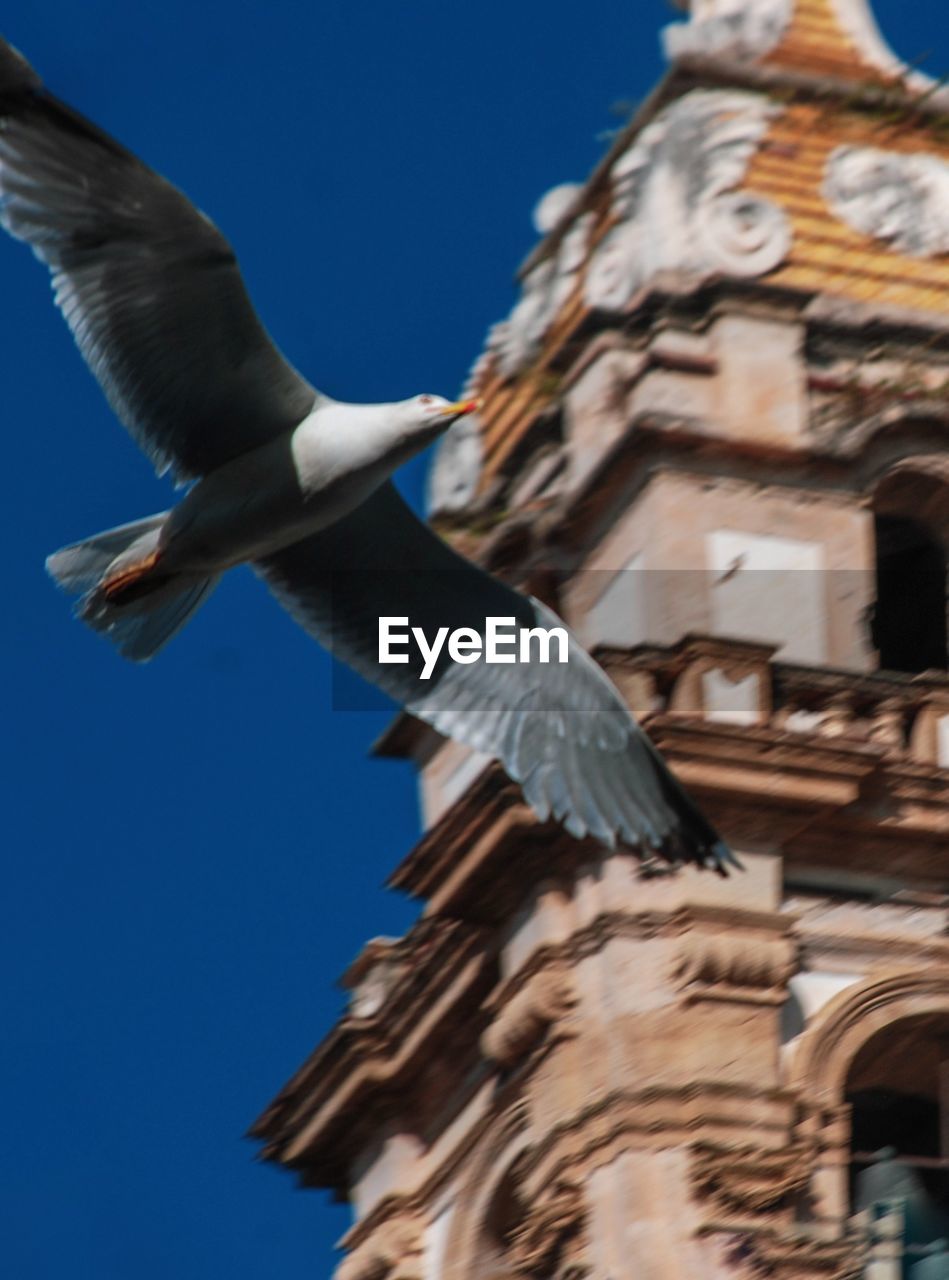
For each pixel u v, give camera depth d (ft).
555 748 73.77
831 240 126.72
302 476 68.80
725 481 121.08
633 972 111.65
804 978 112.68
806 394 123.13
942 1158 112.06
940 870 115.24
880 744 114.73
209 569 68.54
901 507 123.65
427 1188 122.42
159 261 67.92
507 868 115.55
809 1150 108.88
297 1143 126.72
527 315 131.13
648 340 123.75
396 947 123.54
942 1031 112.57
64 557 68.54
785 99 129.49
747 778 113.39
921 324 125.18
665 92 130.21
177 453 69.36
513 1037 114.52
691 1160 108.27
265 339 69.00
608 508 122.42
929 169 129.18
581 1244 109.91
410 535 75.15
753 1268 106.32
